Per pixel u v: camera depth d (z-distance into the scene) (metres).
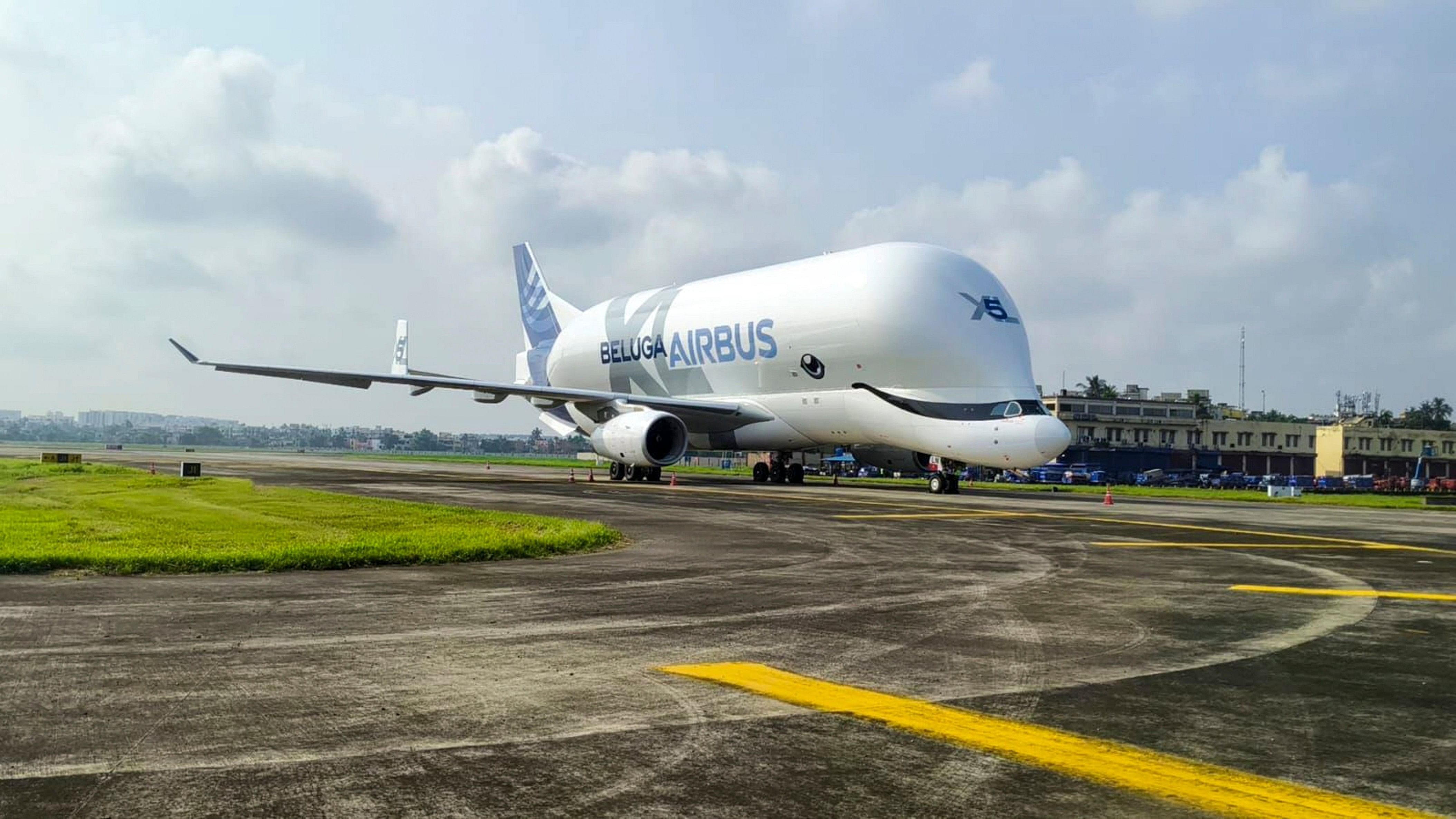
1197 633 8.34
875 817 4.03
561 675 6.52
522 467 76.12
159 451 157.12
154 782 4.36
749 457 100.25
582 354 49.81
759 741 5.06
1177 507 30.19
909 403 33.75
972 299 33.72
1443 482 74.50
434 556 12.99
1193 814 4.11
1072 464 106.00
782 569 12.59
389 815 4.00
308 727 5.23
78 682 6.18
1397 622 8.96
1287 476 112.44
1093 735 5.22
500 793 4.26
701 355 41.69
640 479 41.91
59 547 13.12
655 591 10.57
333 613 8.93
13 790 4.23
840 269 35.94
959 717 5.55
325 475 45.91
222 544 13.95
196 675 6.41
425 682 6.27
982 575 12.20
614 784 4.39
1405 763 4.80
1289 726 5.43
